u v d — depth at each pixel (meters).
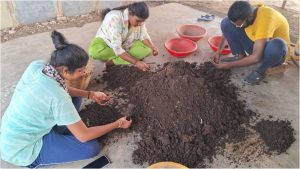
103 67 3.33
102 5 4.52
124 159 2.35
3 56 3.44
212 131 2.50
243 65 3.02
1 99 2.85
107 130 2.23
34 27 4.07
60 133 2.32
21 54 3.49
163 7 4.74
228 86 3.06
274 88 3.12
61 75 1.86
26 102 1.85
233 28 3.11
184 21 4.36
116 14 2.88
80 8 4.39
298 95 3.04
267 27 2.77
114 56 3.25
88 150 2.27
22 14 3.98
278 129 2.61
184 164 2.31
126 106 2.77
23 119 1.91
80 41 3.78
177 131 2.48
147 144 2.42
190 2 5.04
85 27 4.13
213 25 4.28
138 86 2.87
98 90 2.98
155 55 3.37
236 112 2.70
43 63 1.95
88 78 2.84
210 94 2.66
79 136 2.02
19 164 2.12
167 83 2.70
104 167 2.28
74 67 1.79
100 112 2.69
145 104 2.71
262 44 2.81
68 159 2.25
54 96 1.81
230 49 3.42
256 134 2.58
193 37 3.60
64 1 4.19
